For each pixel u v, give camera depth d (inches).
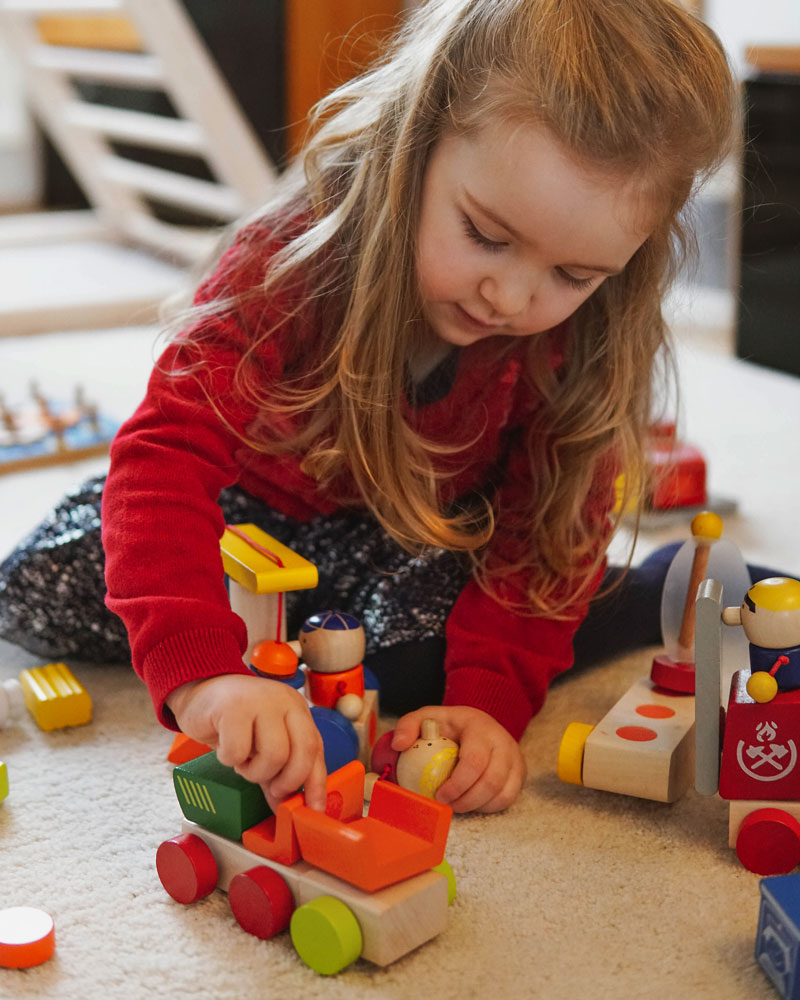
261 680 28.9
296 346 37.4
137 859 31.0
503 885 30.0
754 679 29.7
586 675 43.1
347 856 26.3
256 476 42.5
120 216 127.0
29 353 90.2
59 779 35.0
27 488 62.4
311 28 97.4
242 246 38.0
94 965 26.8
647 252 36.6
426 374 39.0
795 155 82.7
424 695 39.7
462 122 31.3
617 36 30.7
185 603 30.0
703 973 26.7
